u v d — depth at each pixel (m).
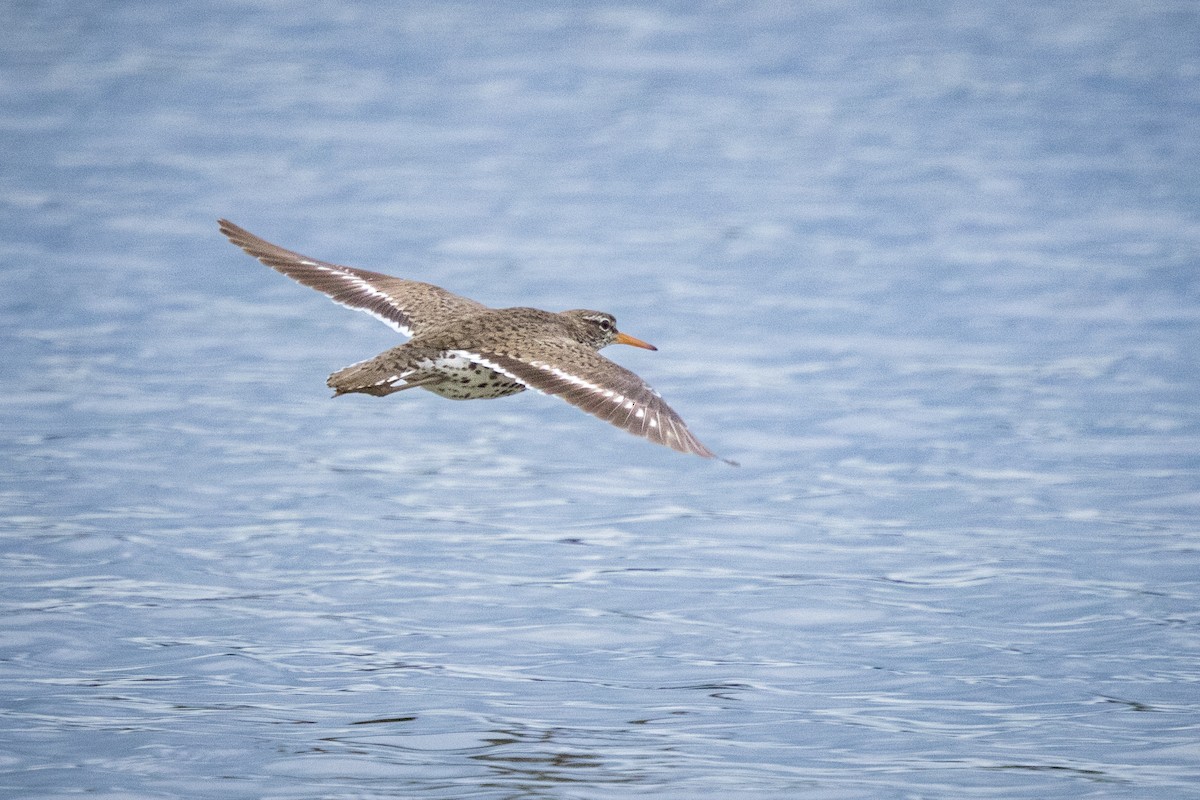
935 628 13.52
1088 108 39.19
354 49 46.12
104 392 20.16
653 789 10.56
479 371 9.81
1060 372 21.17
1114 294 24.83
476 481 17.50
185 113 38.44
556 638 13.27
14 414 19.20
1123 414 19.42
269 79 42.25
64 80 41.53
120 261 26.69
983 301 24.62
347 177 32.94
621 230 29.17
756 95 41.06
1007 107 39.44
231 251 27.53
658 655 12.95
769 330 23.28
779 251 27.78
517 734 11.42
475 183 32.62
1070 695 12.18
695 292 25.27
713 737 11.41
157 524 15.84
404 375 9.69
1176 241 27.84
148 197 30.95
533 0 53.91
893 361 21.77
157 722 11.58
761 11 52.09
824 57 45.56
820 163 34.41
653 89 41.75
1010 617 13.74
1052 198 31.09
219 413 19.55
